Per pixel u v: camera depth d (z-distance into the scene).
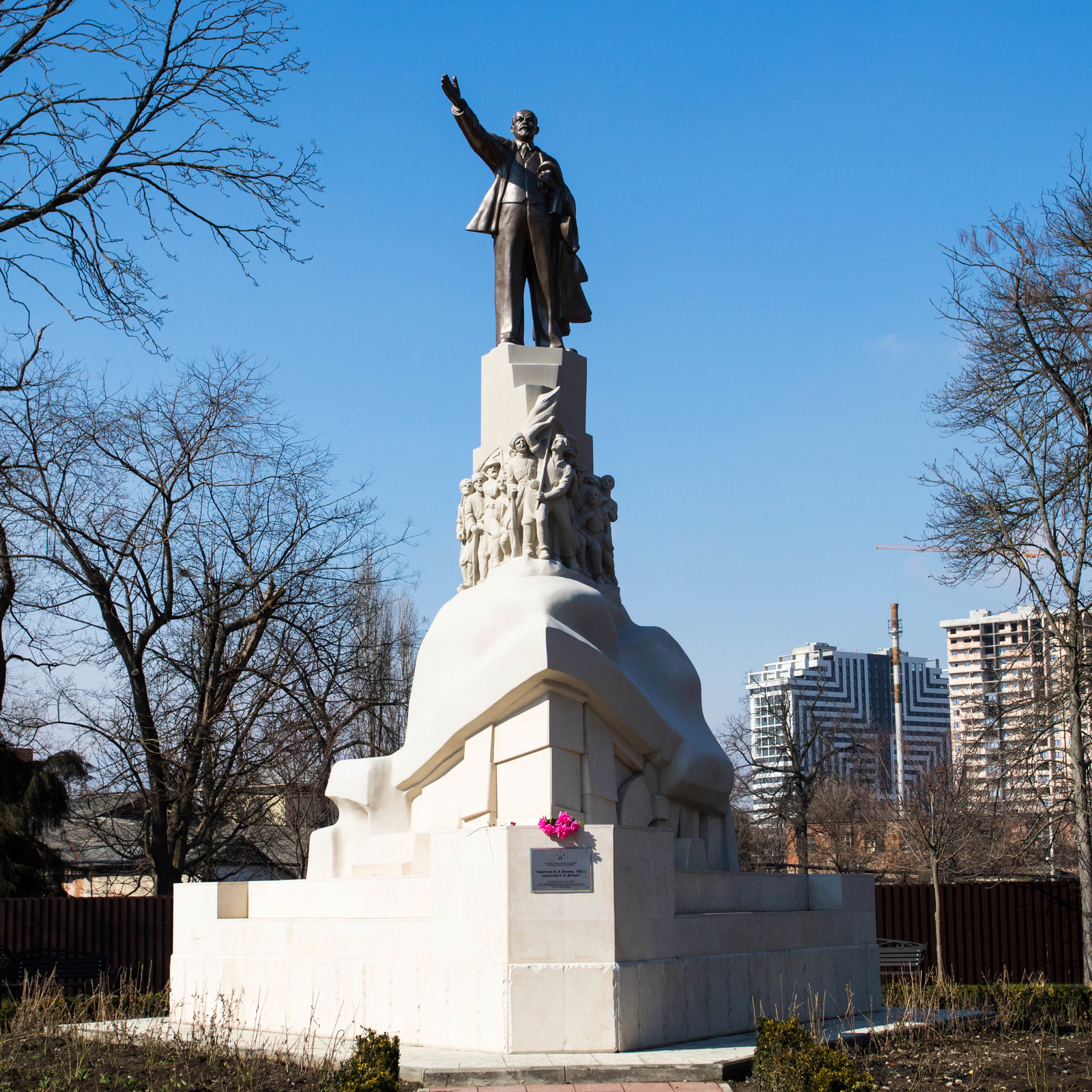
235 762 26.52
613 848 11.17
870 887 15.70
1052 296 22.14
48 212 12.35
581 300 17.52
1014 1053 11.52
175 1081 9.98
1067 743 23.64
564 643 13.41
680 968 11.66
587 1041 10.75
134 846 30.06
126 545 26.03
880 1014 14.36
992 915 22.27
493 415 16.34
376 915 13.45
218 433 27.14
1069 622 22.73
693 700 15.76
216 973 14.72
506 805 13.50
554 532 15.55
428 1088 9.77
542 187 17.28
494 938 11.06
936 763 35.56
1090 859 22.03
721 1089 9.73
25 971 16.06
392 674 32.88
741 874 13.91
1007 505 23.41
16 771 25.34
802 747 44.53
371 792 15.35
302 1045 11.72
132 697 26.73
